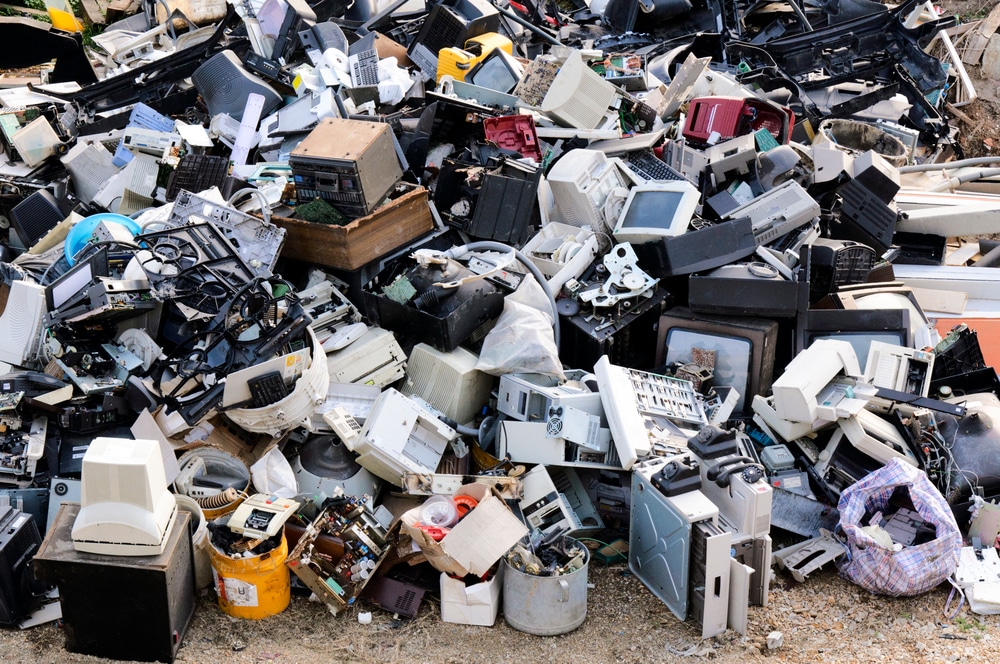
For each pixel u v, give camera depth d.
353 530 5.09
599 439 5.39
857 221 6.92
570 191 6.34
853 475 5.60
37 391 5.30
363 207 5.86
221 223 5.72
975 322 6.52
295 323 5.25
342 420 5.45
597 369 5.52
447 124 6.79
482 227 6.25
